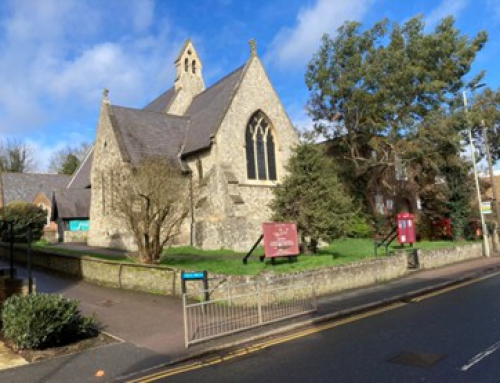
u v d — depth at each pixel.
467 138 30.38
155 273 13.71
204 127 27.33
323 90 30.02
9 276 11.58
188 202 19.08
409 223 20.81
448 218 28.30
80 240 35.94
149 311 11.20
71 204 38.03
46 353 7.84
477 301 11.63
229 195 24.25
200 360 7.52
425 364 6.58
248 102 26.78
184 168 26.53
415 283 15.01
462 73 29.19
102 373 6.88
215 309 11.14
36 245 29.33
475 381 5.80
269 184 26.81
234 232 23.55
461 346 7.43
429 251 19.92
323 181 16.08
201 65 37.47
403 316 10.22
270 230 14.02
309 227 15.95
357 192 31.78
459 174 27.34
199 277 10.95
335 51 29.34
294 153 17.73
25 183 51.91
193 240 25.73
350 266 14.45
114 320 10.38
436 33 27.77
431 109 27.27
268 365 6.97
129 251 24.31
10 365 7.36
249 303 11.27
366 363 6.75
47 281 17.03
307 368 6.68
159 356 7.64
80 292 14.34
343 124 30.86
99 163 29.11
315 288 12.97
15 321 8.05
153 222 16.41
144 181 16.23
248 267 13.60
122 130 26.42
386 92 27.05
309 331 9.15
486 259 23.28
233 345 8.27
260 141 27.39
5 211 32.09
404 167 29.48
